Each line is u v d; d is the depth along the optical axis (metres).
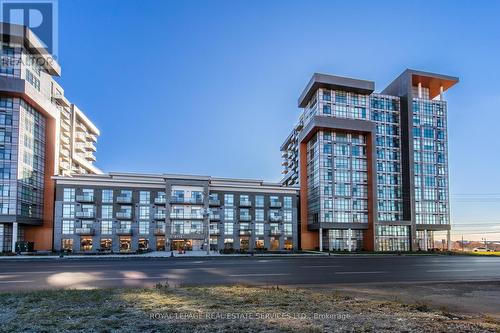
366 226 79.00
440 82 89.38
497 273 26.41
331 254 59.72
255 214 75.50
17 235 62.50
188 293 14.64
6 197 59.25
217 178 81.62
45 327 9.23
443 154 86.44
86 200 66.19
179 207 69.94
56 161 71.44
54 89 76.88
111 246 66.31
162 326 9.31
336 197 78.81
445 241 86.00
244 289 16.08
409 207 81.62
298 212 85.56
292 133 99.12
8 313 10.86
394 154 85.44
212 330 8.98
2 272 24.67
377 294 15.98
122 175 74.62
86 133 101.62
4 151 60.38
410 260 42.31
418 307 12.52
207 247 61.53
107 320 9.89
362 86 82.00
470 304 14.12
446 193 84.88
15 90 60.41
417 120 85.88
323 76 79.50
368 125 81.38
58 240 64.44
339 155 80.88
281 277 22.70
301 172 87.88
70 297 13.47
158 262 35.47
